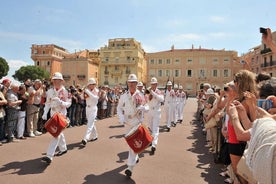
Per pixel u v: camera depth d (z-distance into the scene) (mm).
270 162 1822
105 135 9734
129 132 5379
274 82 3754
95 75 74625
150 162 6262
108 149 7445
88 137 8078
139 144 5062
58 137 6082
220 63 68562
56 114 6016
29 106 9086
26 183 4703
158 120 7742
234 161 3721
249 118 3371
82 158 6426
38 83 9625
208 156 6875
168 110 11273
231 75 67750
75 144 8016
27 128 9141
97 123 13367
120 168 5715
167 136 9875
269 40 2764
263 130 2020
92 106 8336
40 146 7586
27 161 6055
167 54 71688
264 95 3727
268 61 49625
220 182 4934
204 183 4887
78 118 12414
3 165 5727
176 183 4871
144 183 4844
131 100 5715
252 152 2070
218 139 6043
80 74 69500
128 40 71562
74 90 12062
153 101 7695
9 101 8141
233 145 3723
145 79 81812
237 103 3236
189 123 14211
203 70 69500
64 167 5680
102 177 5117
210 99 8406
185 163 6207
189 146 8125
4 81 8805
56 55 81562
